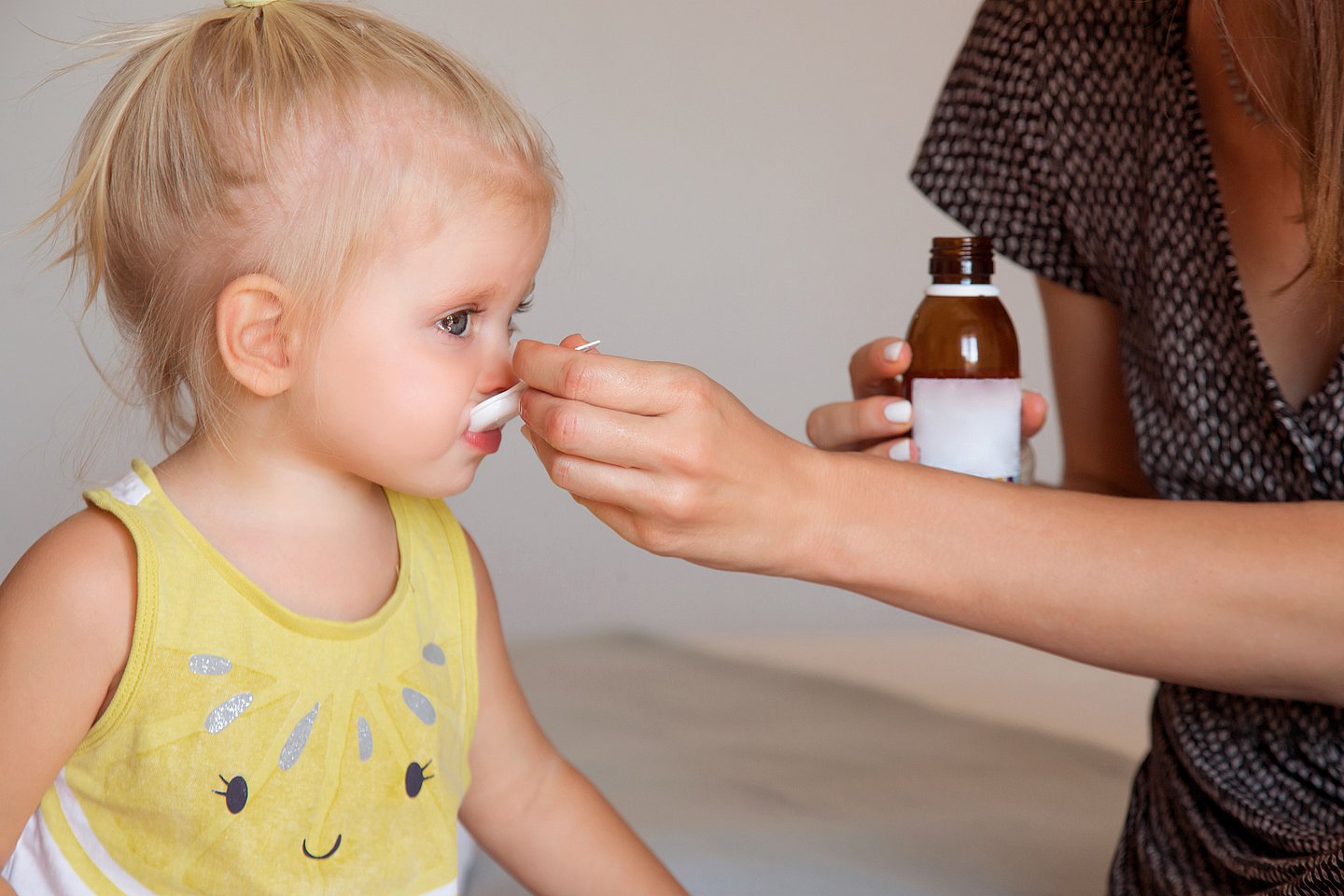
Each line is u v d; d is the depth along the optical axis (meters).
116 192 1.01
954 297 1.23
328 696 1.00
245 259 0.98
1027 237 1.40
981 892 1.44
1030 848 1.58
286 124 0.97
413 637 1.07
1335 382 1.10
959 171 1.43
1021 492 1.02
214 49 1.01
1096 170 1.33
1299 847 1.03
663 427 0.89
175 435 1.07
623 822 1.22
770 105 3.78
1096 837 1.62
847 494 0.98
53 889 0.97
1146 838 1.20
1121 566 0.97
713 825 1.64
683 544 0.95
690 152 3.77
